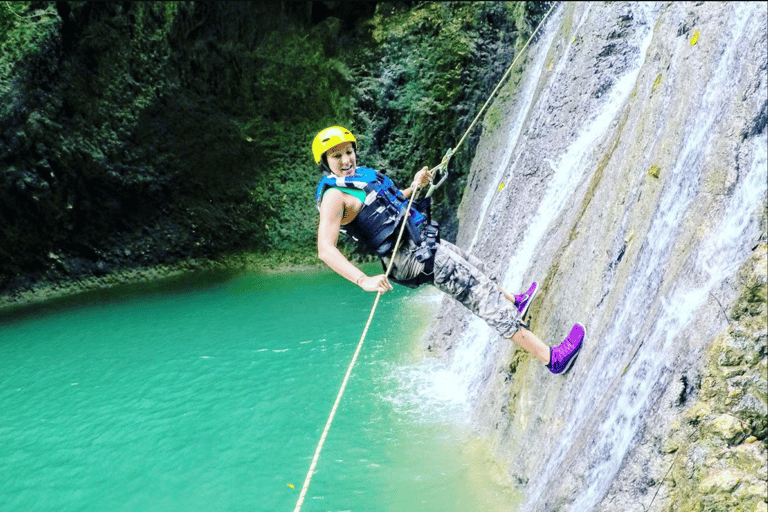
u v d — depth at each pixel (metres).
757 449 2.20
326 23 10.84
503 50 10.65
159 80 10.28
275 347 7.28
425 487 4.09
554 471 3.26
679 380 2.44
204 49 10.52
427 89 10.66
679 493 2.29
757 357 2.27
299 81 10.85
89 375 6.80
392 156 10.88
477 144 10.70
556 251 4.41
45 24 9.17
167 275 10.84
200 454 5.01
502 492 3.84
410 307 8.45
